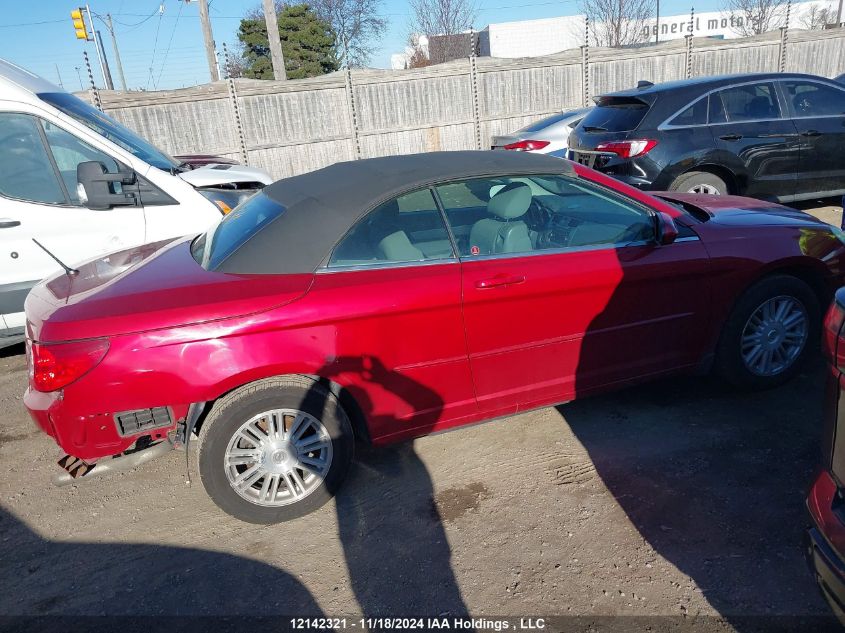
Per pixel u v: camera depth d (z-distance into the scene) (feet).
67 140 16.26
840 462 6.57
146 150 18.28
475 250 10.78
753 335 12.53
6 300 16.08
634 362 11.85
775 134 23.36
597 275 11.03
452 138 52.08
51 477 12.10
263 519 10.15
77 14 64.69
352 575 9.04
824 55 55.36
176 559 9.62
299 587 8.89
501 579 8.76
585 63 52.90
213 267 10.31
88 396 9.03
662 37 161.17
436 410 10.78
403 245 10.41
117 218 16.38
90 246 16.34
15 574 9.53
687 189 23.06
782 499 9.86
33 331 9.53
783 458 10.87
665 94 23.07
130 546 10.00
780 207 14.11
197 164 22.26
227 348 9.27
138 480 11.86
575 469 11.09
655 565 8.77
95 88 42.06
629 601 8.22
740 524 9.41
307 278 9.82
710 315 12.09
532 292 10.68
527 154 11.95
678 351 12.12
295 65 123.24
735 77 23.59
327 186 11.01
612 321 11.43
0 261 15.90
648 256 11.43
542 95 53.21
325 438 10.13
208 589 8.96
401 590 8.71
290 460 10.03
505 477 11.05
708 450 11.29
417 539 9.68
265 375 9.50
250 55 125.59
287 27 123.24
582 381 11.60
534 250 11.05
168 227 16.67
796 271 12.73
